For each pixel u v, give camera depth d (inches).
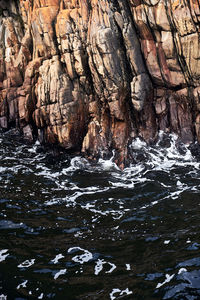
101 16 336.2
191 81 320.5
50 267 191.6
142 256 197.0
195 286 172.1
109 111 337.4
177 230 217.9
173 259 191.8
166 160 313.9
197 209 238.8
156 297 167.5
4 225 231.6
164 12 314.7
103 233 221.9
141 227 225.3
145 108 335.6
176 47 319.3
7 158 341.4
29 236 220.4
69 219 239.5
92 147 332.2
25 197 268.5
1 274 185.6
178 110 330.3
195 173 290.2
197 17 300.8
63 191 278.1
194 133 323.9
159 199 257.3
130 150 325.4
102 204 257.1
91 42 336.2
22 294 172.2
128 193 270.2
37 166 324.8
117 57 333.4
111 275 183.9
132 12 329.4
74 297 169.9
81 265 192.4
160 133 335.3
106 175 302.8
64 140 337.1
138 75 333.1
